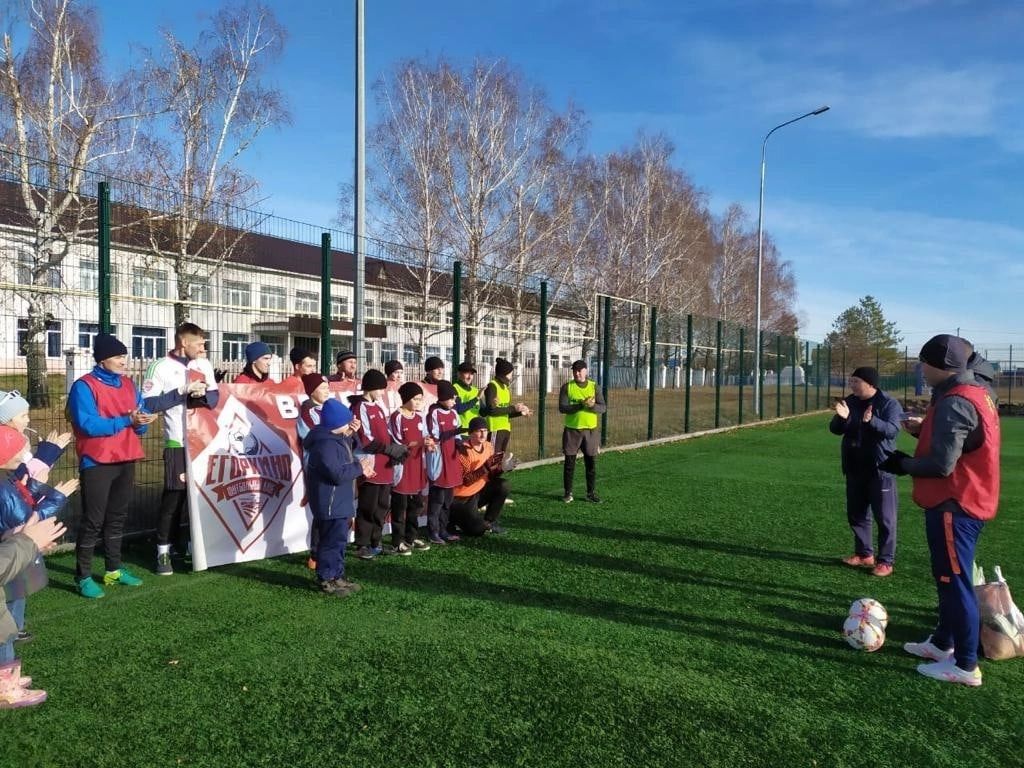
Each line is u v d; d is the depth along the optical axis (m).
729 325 20.48
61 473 6.94
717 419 18.39
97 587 4.86
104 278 5.82
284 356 8.25
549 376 15.55
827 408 31.20
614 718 3.26
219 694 3.41
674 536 6.91
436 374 7.77
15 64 17.95
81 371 6.44
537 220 28.20
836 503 8.76
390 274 11.88
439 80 25.50
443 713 3.26
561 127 28.44
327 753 2.91
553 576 5.50
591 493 8.63
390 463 5.94
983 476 3.70
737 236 47.44
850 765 2.93
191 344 5.57
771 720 3.29
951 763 2.96
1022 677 3.84
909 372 40.75
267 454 5.95
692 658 3.99
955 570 3.74
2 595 3.14
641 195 36.00
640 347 15.95
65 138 18.70
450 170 25.44
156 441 7.63
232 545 5.64
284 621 4.42
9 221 10.66
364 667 3.75
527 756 2.91
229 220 9.23
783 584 5.46
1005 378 37.38
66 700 3.33
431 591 5.07
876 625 4.18
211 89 20.84
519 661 3.87
